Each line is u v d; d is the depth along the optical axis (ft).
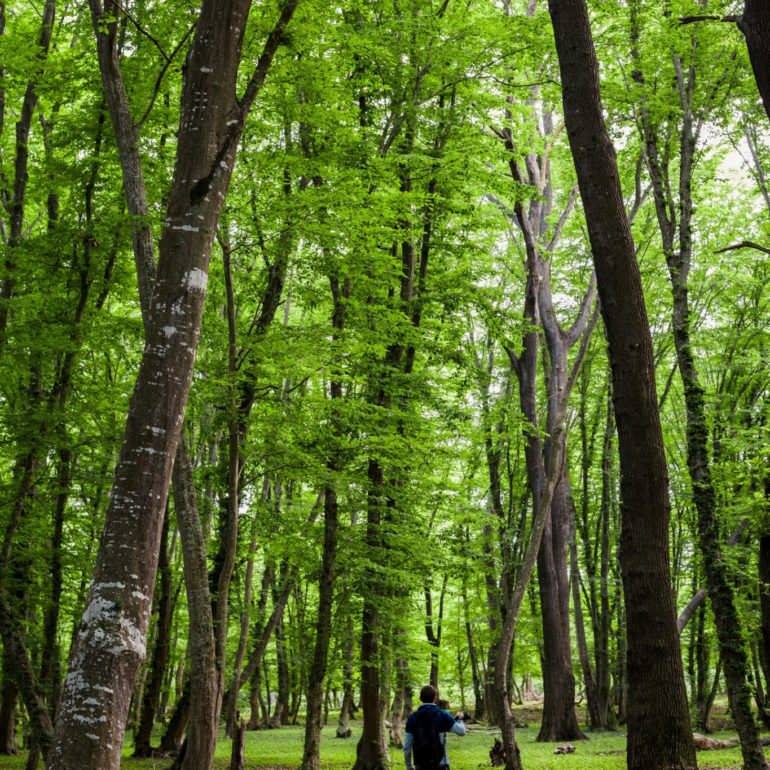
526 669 112.37
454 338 58.39
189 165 22.67
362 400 49.29
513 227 92.38
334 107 46.91
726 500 56.85
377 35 49.57
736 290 86.53
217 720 35.06
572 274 96.07
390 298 55.31
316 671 51.08
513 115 71.26
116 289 50.75
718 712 126.21
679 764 24.04
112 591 19.20
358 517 65.41
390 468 56.80
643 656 24.99
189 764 33.65
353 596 55.98
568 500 91.04
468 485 82.17
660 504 25.81
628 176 67.31
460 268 61.21
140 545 19.69
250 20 36.86
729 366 75.00
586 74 28.27
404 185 53.57
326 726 125.39
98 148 45.19
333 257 44.01
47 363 47.42
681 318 50.31
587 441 111.04
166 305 21.53
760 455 50.37
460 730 30.19
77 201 47.83
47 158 46.65
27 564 46.96
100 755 18.03
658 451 26.12
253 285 47.80
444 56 52.60
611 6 52.16
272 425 45.14
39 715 40.14
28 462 44.16
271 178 41.04
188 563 34.86
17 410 47.75
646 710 24.63
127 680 18.84
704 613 95.30
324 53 45.29
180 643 112.27
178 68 41.14
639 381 26.48
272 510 53.16
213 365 40.16
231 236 41.32
